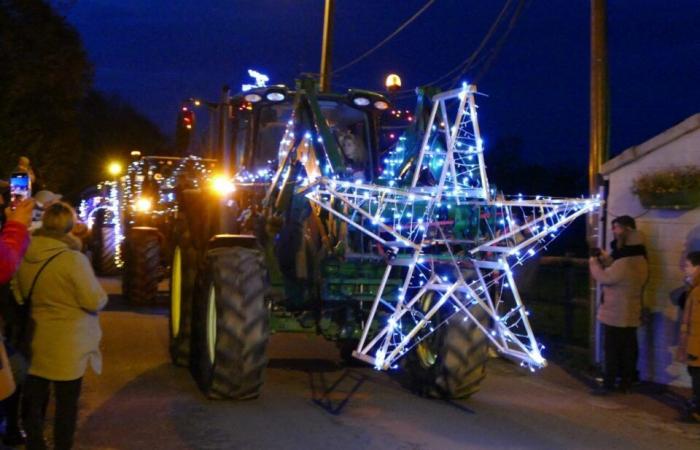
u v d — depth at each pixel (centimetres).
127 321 1328
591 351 1039
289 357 1084
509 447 693
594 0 1031
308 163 842
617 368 924
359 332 870
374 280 836
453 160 728
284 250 868
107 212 2141
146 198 1677
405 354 889
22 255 541
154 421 734
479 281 755
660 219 955
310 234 862
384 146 1009
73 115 1906
